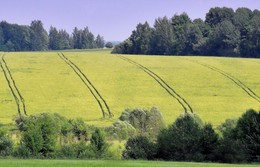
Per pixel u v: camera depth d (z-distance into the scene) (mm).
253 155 77000
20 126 104188
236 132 79625
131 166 57094
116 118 137750
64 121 100000
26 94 158625
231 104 157125
